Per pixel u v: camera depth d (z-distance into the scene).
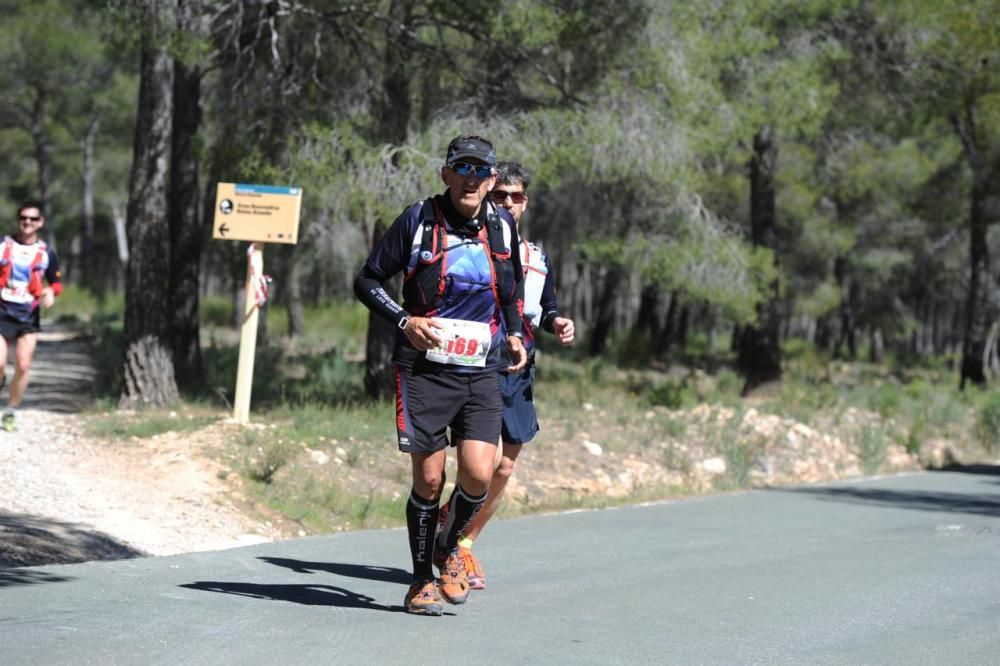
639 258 40.94
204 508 20.45
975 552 18.88
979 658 11.81
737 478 30.41
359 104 32.94
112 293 98.06
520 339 12.51
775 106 42.59
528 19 30.86
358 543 18.39
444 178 12.00
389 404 32.88
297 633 11.52
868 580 16.08
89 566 15.22
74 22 86.81
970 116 60.53
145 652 10.52
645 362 68.56
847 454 35.91
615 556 17.62
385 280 12.16
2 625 11.42
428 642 11.40
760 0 40.50
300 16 33.91
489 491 14.70
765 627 12.88
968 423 44.56
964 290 108.12
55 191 128.25
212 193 46.47
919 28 49.03
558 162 32.16
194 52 29.98
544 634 12.03
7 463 22.23
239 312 74.44
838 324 141.62
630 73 34.00
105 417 29.14
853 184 65.12
